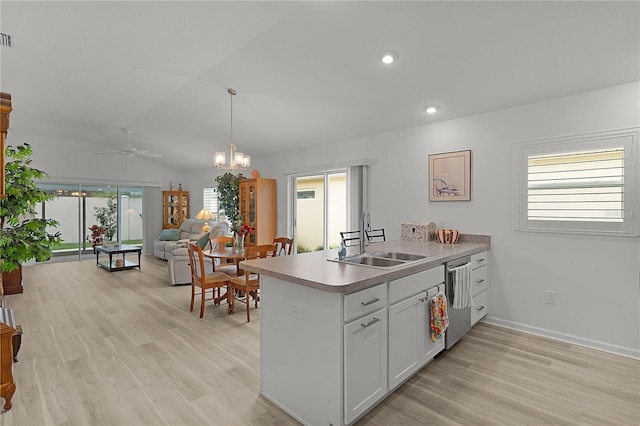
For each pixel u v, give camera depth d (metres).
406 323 2.32
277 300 2.21
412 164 4.24
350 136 4.84
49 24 2.89
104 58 3.49
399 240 4.07
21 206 3.65
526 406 2.14
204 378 2.50
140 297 4.69
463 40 2.62
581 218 3.06
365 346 1.97
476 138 3.70
